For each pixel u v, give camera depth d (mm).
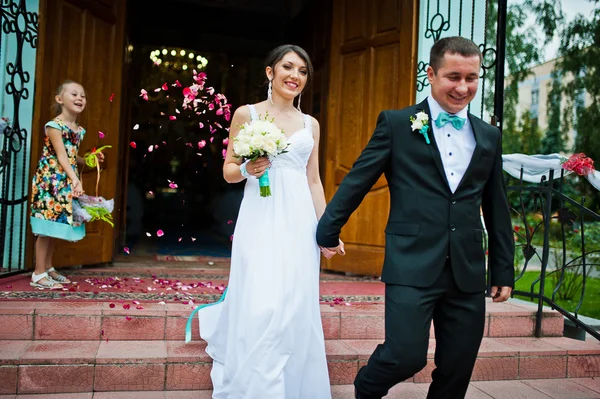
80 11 4336
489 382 3074
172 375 2666
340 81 5027
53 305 2988
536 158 3994
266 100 2826
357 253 4855
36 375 2521
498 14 4176
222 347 2604
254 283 2316
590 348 3262
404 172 1988
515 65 10070
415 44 4547
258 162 2273
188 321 2801
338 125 5023
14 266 4031
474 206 1984
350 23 4973
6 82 3975
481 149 1975
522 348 3209
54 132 3438
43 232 3426
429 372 2994
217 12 8289
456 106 1952
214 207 10367
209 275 4551
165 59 8008
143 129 9023
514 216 10148
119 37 4711
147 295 3449
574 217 3668
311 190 2738
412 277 1896
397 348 1850
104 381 2590
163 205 10375
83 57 4371
